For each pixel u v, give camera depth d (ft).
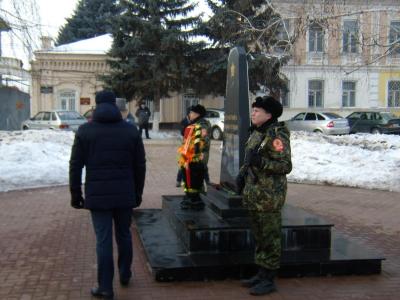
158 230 22.31
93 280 17.33
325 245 19.10
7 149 43.16
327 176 40.45
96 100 15.53
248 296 15.80
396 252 21.25
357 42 38.68
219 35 85.46
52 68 106.93
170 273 16.97
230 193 20.47
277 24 39.45
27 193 34.17
